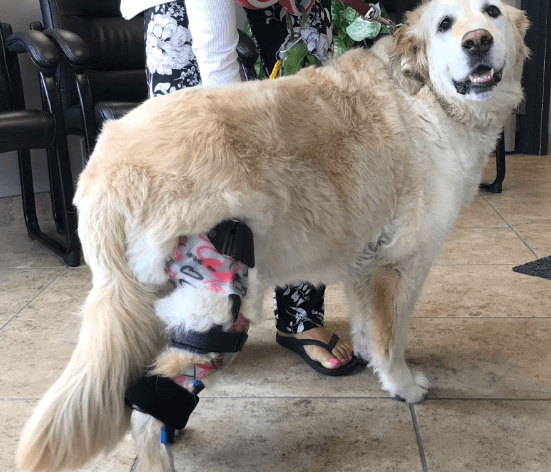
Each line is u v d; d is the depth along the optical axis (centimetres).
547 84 452
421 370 169
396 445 137
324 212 122
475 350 179
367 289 146
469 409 150
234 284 107
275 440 141
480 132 145
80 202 108
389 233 136
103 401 103
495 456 132
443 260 256
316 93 127
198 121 109
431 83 139
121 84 306
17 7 321
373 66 137
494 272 240
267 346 190
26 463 102
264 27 164
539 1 436
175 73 146
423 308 209
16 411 153
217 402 157
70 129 282
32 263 270
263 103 117
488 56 129
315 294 173
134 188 104
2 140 234
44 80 246
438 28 134
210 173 105
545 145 468
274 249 120
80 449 104
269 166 113
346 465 131
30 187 299
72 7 298
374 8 159
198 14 127
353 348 178
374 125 129
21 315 212
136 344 106
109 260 106
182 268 106
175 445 140
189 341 105
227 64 133
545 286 223
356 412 151
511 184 387
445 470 128
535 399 154
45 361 179
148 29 148
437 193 137
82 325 107
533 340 184
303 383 167
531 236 284
